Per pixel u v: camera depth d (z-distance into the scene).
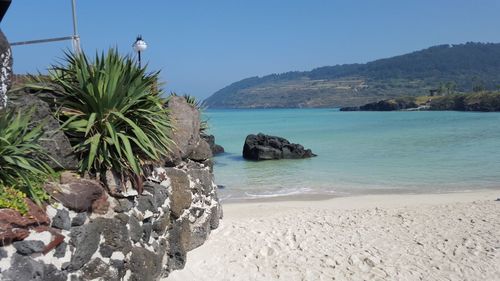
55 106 5.93
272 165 26.61
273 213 13.15
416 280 7.68
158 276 6.55
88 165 5.47
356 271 8.00
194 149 9.16
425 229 10.60
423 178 21.16
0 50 4.96
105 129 5.91
